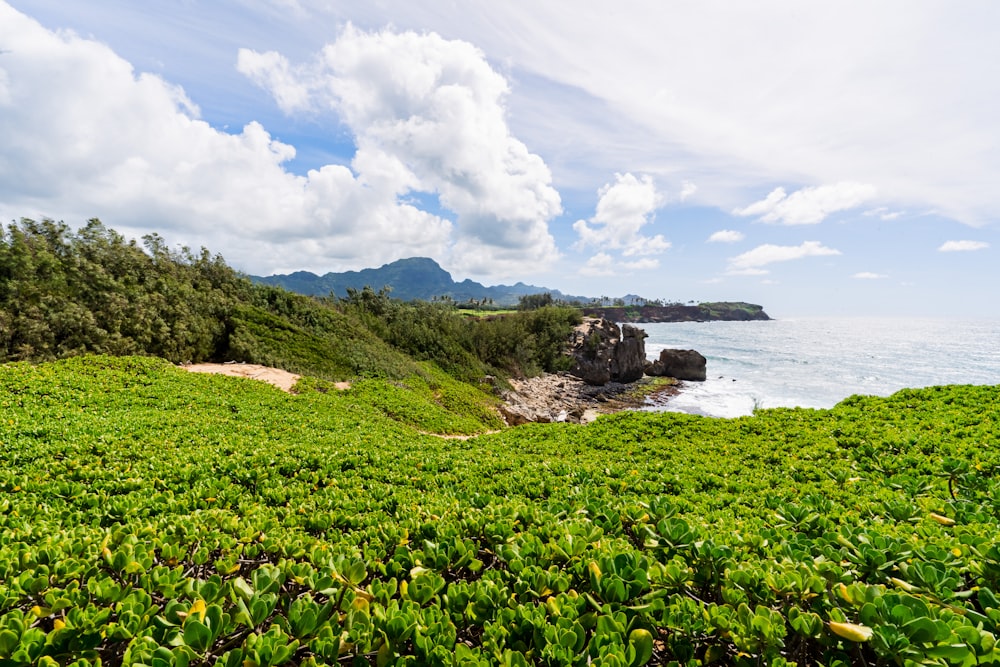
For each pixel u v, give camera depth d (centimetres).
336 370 3347
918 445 783
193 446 975
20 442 862
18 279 2316
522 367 6062
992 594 242
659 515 388
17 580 284
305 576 303
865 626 215
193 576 361
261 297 4022
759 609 232
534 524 400
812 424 1079
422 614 256
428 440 1545
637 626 247
